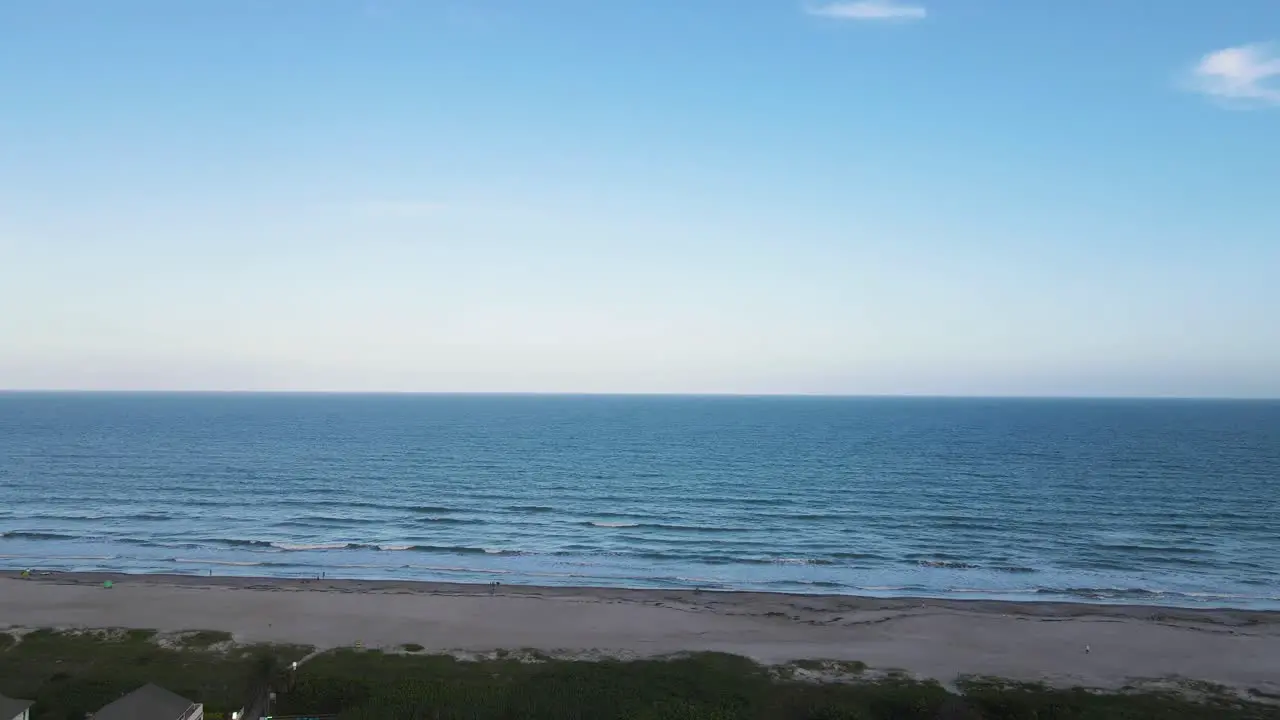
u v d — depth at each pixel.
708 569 60.91
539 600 50.34
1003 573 60.28
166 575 55.59
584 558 63.72
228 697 34.81
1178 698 37.00
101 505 84.50
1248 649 43.25
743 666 39.94
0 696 29.84
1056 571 60.81
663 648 42.53
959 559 64.25
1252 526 77.50
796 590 55.44
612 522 78.19
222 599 49.44
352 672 38.25
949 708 34.78
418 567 60.12
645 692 36.25
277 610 47.50
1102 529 75.88
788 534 73.25
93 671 37.47
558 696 35.06
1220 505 89.06
